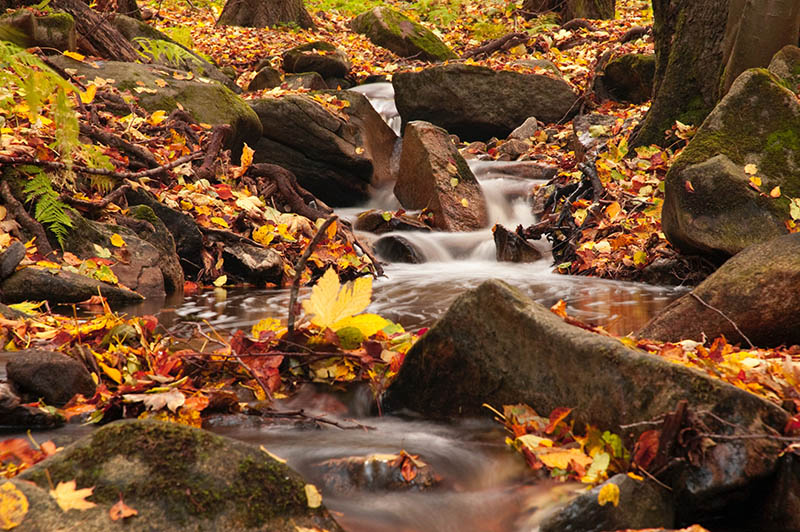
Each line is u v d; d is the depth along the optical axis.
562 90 11.93
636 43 13.70
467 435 2.64
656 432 2.12
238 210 7.00
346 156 9.59
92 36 9.28
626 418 2.29
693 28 8.13
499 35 17.53
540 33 16.12
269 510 1.86
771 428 2.11
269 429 2.69
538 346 2.59
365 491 2.27
